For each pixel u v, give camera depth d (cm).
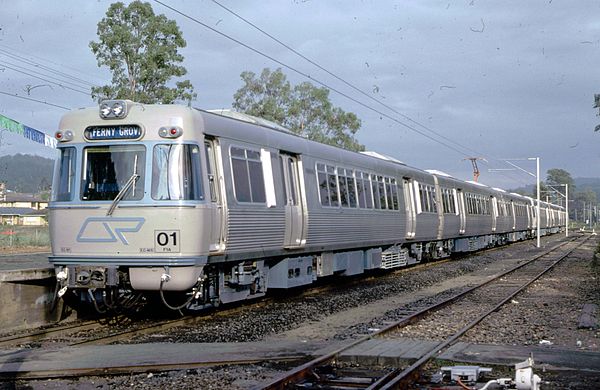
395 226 2308
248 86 5053
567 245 5022
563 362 896
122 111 1177
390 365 909
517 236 5591
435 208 2825
